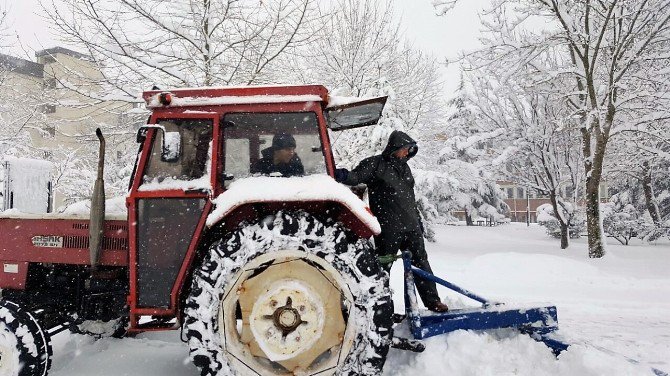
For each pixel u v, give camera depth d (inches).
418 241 149.6
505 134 545.3
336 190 109.7
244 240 107.2
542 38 406.3
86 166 487.5
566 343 124.3
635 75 407.8
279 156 120.3
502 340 132.0
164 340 155.6
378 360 107.4
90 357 137.4
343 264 107.9
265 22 332.8
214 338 106.4
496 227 1055.0
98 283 131.1
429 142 848.3
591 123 418.0
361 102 134.1
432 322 135.0
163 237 119.7
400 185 147.9
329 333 113.0
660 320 185.9
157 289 119.5
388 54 506.0
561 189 576.4
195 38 327.6
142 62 308.2
